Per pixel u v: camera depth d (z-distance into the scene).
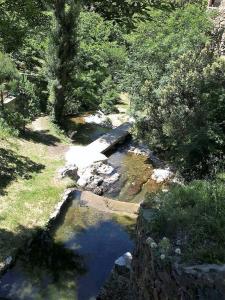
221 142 14.41
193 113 15.42
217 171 12.97
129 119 23.75
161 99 17.12
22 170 16.70
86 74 27.14
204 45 22.00
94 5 9.77
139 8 9.44
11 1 12.45
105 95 26.23
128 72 22.31
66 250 12.64
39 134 20.81
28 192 15.22
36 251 12.34
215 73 15.95
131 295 8.33
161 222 7.24
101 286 11.20
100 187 17.30
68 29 20.72
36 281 11.15
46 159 18.39
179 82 16.62
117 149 21.16
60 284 11.15
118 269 10.02
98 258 12.35
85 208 15.03
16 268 11.52
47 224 13.62
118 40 30.97
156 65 20.89
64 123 22.64
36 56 27.78
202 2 28.77
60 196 15.45
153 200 8.09
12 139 19.08
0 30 12.62
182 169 15.34
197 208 7.19
